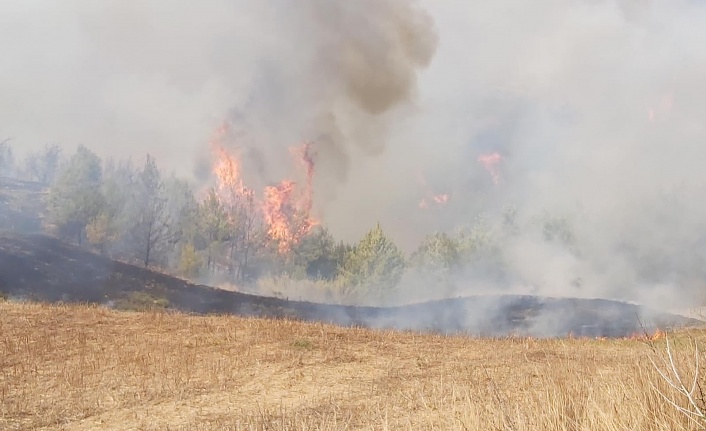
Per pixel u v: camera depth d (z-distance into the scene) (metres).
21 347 14.37
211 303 36.69
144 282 37.16
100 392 11.41
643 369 6.46
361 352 16.03
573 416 5.96
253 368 13.77
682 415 4.88
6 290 29.50
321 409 10.45
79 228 44.84
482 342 18.70
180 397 11.30
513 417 6.38
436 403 10.05
